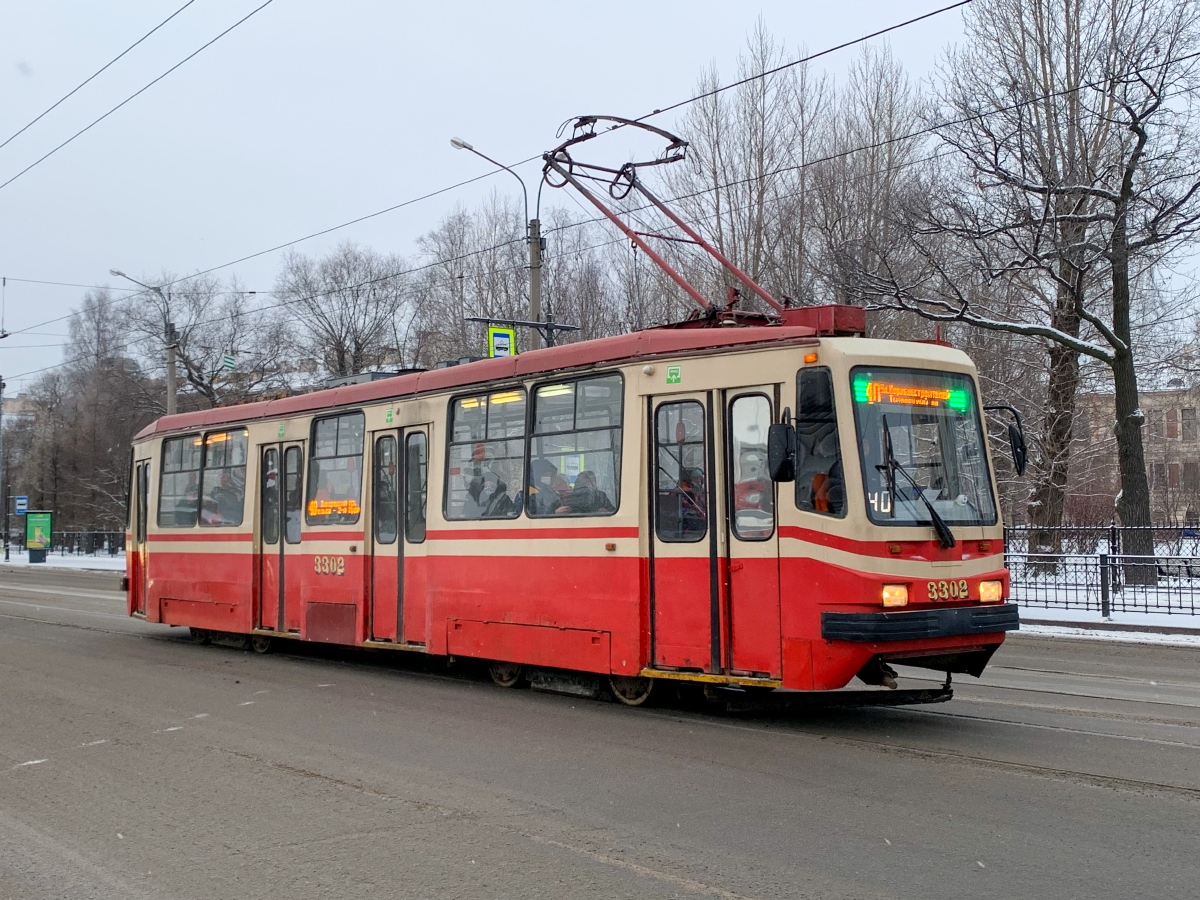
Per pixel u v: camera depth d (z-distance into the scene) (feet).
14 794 22.43
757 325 30.89
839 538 25.93
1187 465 137.18
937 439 27.94
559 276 133.59
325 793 21.84
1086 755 24.34
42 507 219.82
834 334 28.48
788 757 24.39
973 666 28.73
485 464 34.91
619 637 29.94
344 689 35.68
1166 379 92.63
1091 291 83.87
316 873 16.92
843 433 26.32
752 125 101.76
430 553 36.52
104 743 27.22
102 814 20.72
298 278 178.50
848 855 17.22
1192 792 20.92
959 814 19.47
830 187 97.45
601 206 45.50
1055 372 84.64
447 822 19.57
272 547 44.50
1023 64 78.07
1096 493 102.94
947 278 69.97
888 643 25.52
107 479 187.93
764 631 27.07
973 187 75.10
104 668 41.34
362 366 177.06
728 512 28.04
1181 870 16.30
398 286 177.88
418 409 37.63
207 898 15.97
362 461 39.88
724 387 28.43
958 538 27.32
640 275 116.47
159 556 51.37
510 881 16.33
